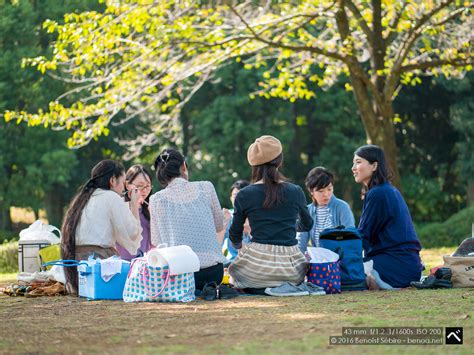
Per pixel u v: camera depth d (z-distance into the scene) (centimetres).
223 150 4697
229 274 1100
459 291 1066
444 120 5019
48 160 4259
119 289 1073
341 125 4866
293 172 5084
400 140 5138
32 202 4444
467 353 610
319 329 725
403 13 2316
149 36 2302
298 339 673
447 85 4519
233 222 1084
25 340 712
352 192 5047
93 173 1173
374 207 1156
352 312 843
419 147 5150
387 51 2594
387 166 1190
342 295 1045
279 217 1076
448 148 5078
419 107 4969
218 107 4662
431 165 5162
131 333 734
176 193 1088
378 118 2430
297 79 2669
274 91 2688
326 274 1073
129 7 2267
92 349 650
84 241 1130
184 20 2291
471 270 1130
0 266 2164
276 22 2352
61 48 2262
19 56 4175
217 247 1091
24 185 4312
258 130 4662
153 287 1009
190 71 2370
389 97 2400
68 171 4312
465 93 4619
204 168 4859
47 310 955
